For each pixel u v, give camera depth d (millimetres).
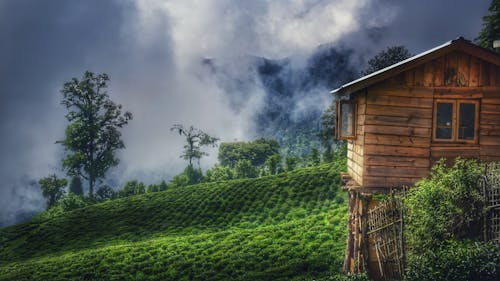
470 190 11930
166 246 33219
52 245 43312
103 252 33719
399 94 13875
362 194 13836
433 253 11117
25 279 30016
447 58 13867
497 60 13656
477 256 10375
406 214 13109
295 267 23797
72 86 90188
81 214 52281
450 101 13898
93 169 90750
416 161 13867
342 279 15383
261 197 46969
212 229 41094
